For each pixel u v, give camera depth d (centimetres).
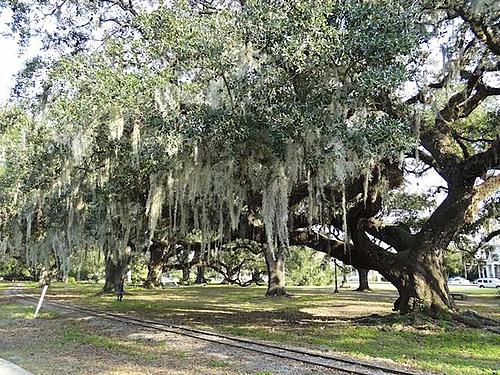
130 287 3512
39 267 3769
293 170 955
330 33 852
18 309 1816
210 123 916
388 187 1278
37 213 1788
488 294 3014
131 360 802
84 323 1361
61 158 1259
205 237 1232
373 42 842
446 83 1108
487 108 1606
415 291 1244
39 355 856
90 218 1553
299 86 918
